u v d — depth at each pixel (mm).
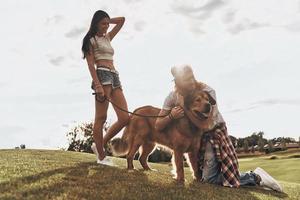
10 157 4195
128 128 4297
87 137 15391
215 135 4012
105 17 4141
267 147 40375
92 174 3434
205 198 3203
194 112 3852
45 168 3494
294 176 10430
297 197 4070
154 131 4125
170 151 4035
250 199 3461
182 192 3266
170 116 3900
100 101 4094
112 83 4152
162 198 2975
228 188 3816
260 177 4227
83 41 4125
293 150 34844
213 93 4000
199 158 4039
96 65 4152
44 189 2732
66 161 4184
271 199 3617
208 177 4000
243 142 42438
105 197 2771
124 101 4211
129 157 4219
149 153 4398
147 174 3855
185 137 3869
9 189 2605
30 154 4820
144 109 4270
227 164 3969
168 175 4082
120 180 3350
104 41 4180
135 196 2908
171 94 4000
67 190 2785
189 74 3902
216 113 4004
